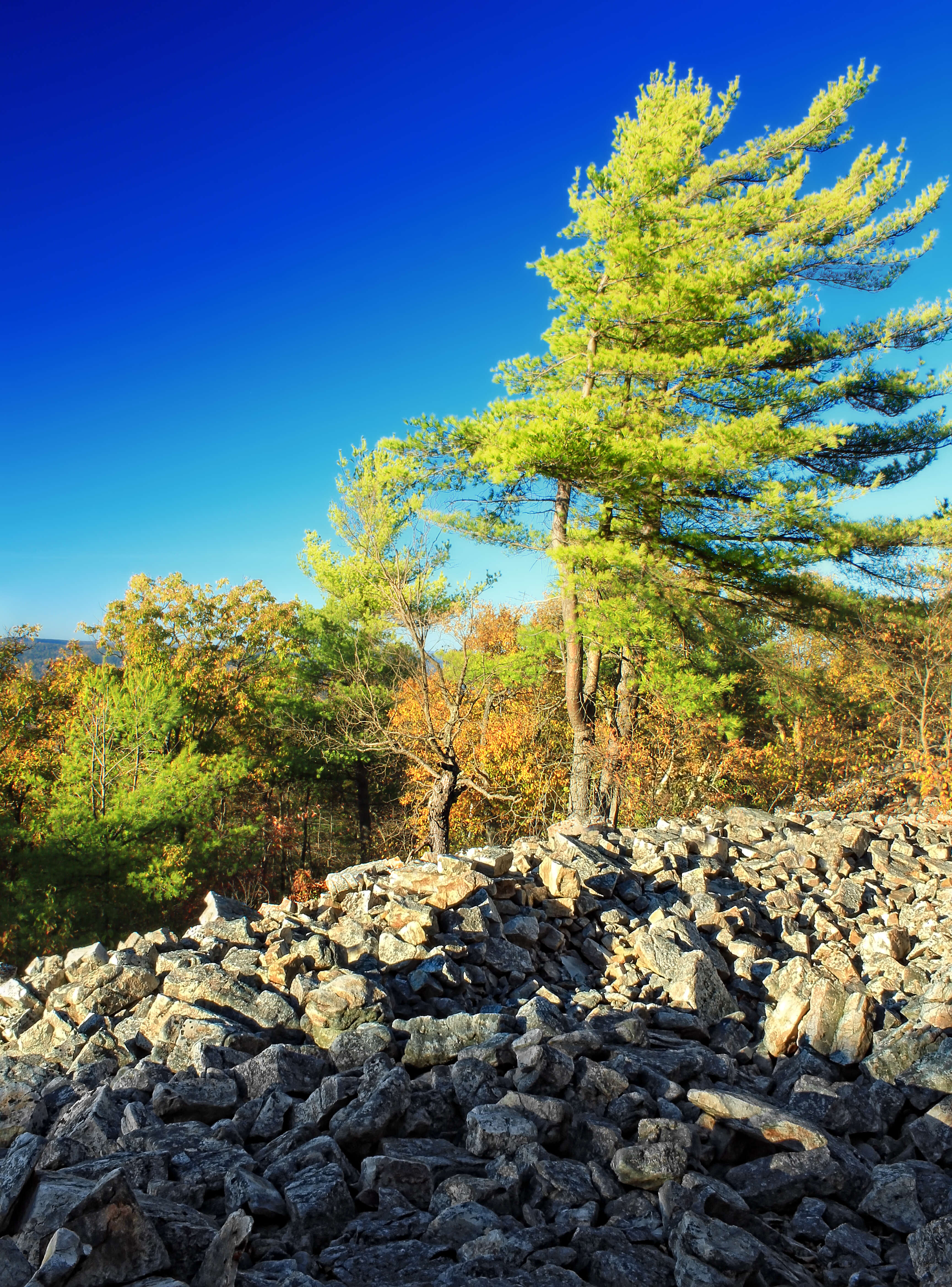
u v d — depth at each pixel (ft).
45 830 58.18
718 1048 17.16
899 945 21.61
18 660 99.55
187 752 69.15
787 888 26.91
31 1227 8.68
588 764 59.52
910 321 60.18
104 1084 14.16
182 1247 8.74
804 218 59.36
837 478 62.03
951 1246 9.52
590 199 54.08
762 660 60.44
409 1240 9.54
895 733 72.43
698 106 59.16
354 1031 14.82
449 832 73.67
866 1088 13.94
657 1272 9.07
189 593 109.19
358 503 51.62
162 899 57.47
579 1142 11.78
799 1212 11.12
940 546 55.52
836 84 61.05
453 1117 12.67
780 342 50.62
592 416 47.67
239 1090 13.61
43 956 52.54
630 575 52.60
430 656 52.42
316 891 93.97
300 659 104.78
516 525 57.57
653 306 49.78
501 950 20.15
